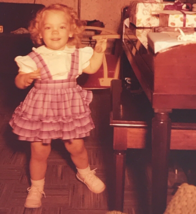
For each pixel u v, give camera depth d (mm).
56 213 1577
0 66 3592
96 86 3172
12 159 2035
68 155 2102
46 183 1805
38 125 1463
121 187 1384
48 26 1477
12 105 2908
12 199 1669
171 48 1077
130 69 2459
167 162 1225
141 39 1508
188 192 706
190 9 1701
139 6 1802
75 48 1581
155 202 1280
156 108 1141
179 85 1112
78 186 1787
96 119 2635
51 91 1494
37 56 1489
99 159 2059
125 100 1613
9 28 4086
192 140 1277
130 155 2082
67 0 4219
